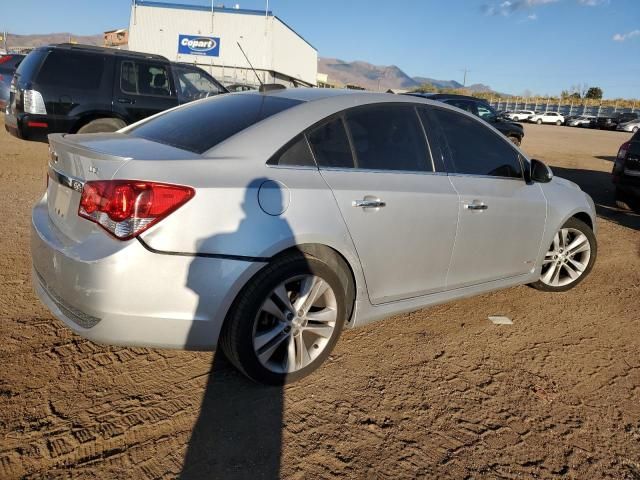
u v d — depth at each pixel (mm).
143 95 8203
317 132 2926
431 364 3227
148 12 36469
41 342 3100
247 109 3123
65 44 7941
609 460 2482
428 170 3381
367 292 3076
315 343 2920
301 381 2908
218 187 2455
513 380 3123
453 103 13102
